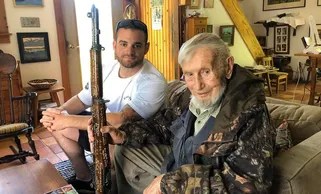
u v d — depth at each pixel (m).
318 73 3.89
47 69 3.74
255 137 0.91
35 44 3.60
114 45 1.67
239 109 0.95
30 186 1.27
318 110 1.39
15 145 2.85
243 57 4.81
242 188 0.86
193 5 4.04
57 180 1.32
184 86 1.70
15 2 3.40
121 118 1.51
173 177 0.94
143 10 4.44
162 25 4.18
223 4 4.31
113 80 1.71
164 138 1.37
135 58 1.61
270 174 0.88
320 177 1.00
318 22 6.00
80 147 1.76
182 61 1.03
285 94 4.98
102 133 1.20
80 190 1.70
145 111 1.57
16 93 3.14
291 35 6.42
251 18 7.21
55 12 3.67
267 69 4.75
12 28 3.43
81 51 3.95
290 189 0.90
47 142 2.94
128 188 1.42
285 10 6.50
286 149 1.12
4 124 2.50
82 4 3.86
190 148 1.12
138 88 1.61
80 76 3.98
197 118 1.13
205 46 0.99
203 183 0.89
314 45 3.79
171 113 1.37
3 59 2.62
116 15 4.22
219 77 1.00
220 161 0.96
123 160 1.36
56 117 1.56
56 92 3.42
